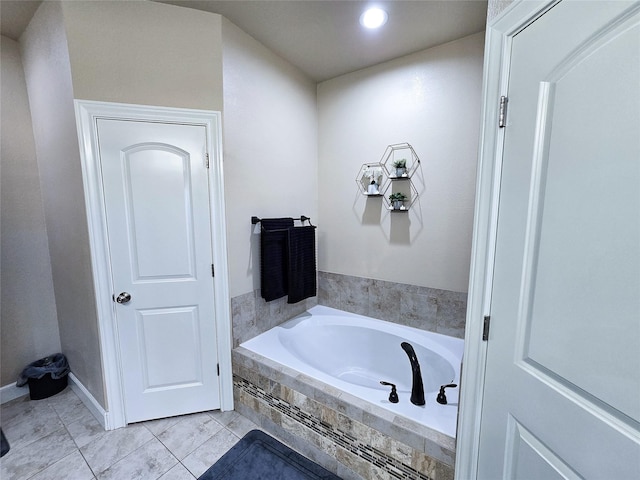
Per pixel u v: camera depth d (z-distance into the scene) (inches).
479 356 39.8
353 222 98.5
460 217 79.4
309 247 96.5
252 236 82.4
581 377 27.3
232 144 73.9
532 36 31.1
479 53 73.4
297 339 90.4
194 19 66.5
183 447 67.7
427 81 81.0
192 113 68.5
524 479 34.3
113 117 63.9
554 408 30.0
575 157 27.2
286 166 91.7
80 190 65.1
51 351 91.7
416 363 59.4
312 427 64.0
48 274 89.6
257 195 82.7
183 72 67.2
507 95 34.4
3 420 76.0
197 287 74.3
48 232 86.0
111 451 66.3
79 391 84.4
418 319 89.0
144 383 73.9
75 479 59.6
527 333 33.1
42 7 64.7
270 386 70.7
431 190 83.0
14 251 83.5
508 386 35.8
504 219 35.2
